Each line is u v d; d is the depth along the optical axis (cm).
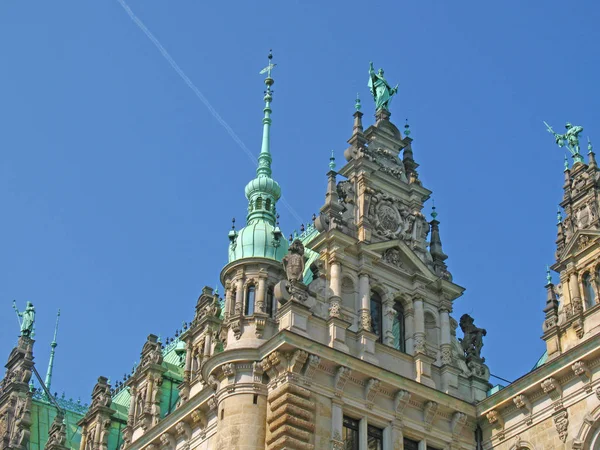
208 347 5772
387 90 6206
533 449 5006
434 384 5322
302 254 5244
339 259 5341
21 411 7194
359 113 5944
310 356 4888
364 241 5453
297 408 4775
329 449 4791
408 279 5581
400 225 5722
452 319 5653
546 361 5147
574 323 5034
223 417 4919
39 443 7194
